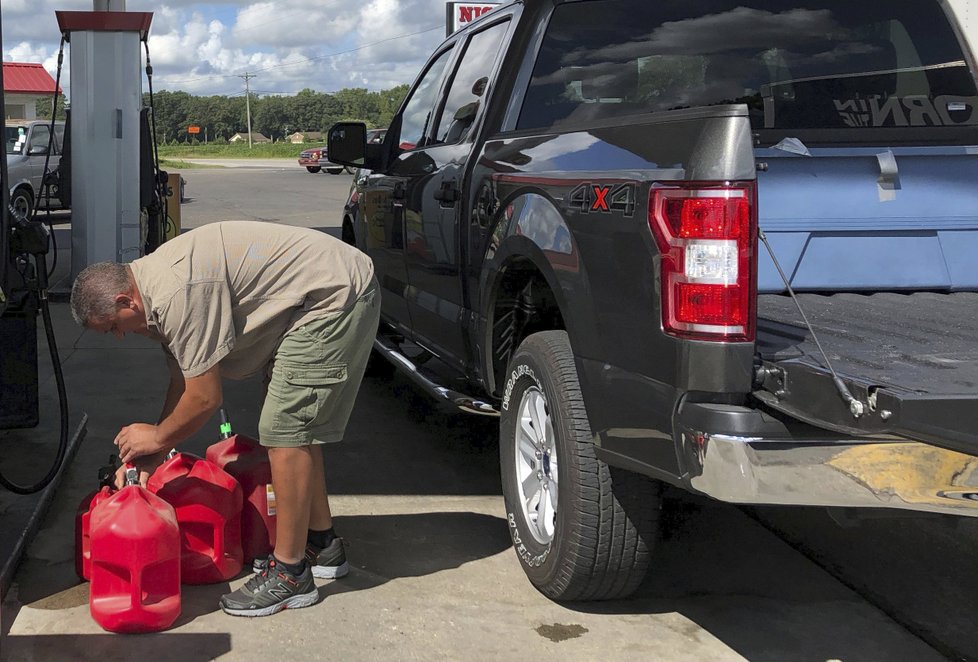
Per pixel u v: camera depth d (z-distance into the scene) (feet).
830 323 9.55
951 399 7.11
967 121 13.19
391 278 17.60
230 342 9.91
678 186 8.43
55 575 11.53
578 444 10.07
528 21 13.12
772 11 12.84
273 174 137.80
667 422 8.63
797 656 10.10
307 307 10.41
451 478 15.33
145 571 10.18
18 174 57.21
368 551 12.46
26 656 9.66
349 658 9.77
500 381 13.01
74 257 32.17
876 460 7.80
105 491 10.90
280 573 10.68
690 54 12.85
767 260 10.69
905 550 12.98
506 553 12.53
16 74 143.64
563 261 10.16
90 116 31.42
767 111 12.84
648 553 10.18
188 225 60.54
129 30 31.07
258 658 9.73
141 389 20.10
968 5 13.44
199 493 11.04
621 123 9.65
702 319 8.24
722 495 8.11
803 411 7.91
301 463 10.52
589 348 9.77
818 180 10.78
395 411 19.04
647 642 10.28
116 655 9.73
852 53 12.91
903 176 10.97
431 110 16.53
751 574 12.09
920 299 10.75
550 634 10.37
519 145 11.85
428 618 10.66
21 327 14.98
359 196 20.04
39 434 16.19
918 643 10.47
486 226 12.39
